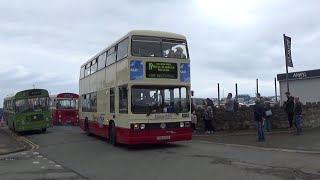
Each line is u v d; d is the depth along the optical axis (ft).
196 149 57.26
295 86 117.70
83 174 40.42
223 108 84.79
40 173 41.55
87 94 87.56
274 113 82.02
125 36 59.93
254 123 83.61
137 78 57.67
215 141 66.85
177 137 59.16
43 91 103.19
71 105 139.33
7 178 38.75
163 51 59.57
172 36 60.49
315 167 38.88
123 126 59.41
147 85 58.18
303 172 36.65
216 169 39.78
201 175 36.96
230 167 40.63
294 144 57.31
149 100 58.23
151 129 57.77
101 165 46.26
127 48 58.44
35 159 54.19
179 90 60.18
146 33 59.06
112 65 66.03
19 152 64.23
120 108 61.31
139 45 58.39
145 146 63.41
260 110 63.05
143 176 37.88
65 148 66.59
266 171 37.70
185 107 60.18
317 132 73.00
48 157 55.98
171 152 55.06
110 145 67.36
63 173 41.29
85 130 90.38
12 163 50.55
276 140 62.95
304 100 115.75
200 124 84.17
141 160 48.88
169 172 39.34
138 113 57.36
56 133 99.96
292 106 77.97
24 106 101.09
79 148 65.46
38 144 75.72
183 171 39.52
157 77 58.70
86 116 88.48
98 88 76.18
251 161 43.98
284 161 43.01
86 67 89.10
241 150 53.88
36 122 101.60
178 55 60.44
